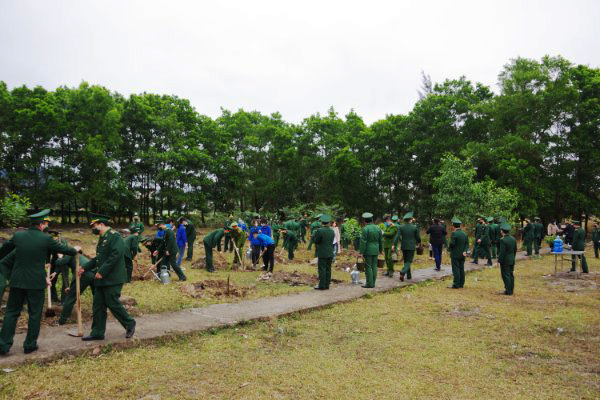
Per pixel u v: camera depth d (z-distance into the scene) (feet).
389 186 143.23
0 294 18.04
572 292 36.09
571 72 110.52
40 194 110.01
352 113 159.63
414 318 26.61
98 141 114.83
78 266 21.07
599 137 107.65
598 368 17.98
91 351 19.03
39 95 116.88
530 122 108.27
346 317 26.94
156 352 19.65
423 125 124.06
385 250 43.83
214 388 15.56
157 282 37.47
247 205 166.71
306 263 55.11
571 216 120.78
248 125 160.66
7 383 15.46
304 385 15.88
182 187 136.98
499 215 80.69
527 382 16.35
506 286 35.01
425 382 16.28
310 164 146.00
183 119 147.33
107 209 129.18
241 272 45.73
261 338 22.26
